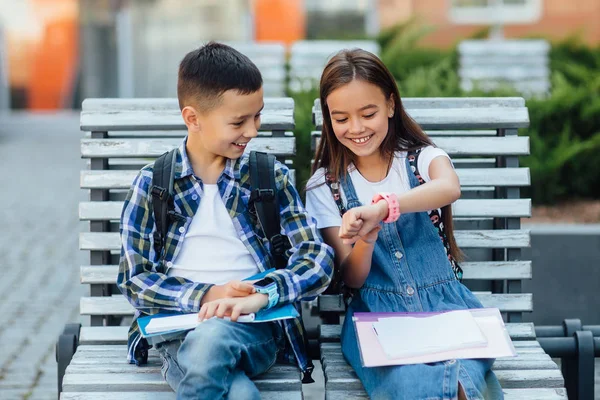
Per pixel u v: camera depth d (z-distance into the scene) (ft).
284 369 10.12
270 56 29.48
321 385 15.28
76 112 46.52
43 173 36.06
